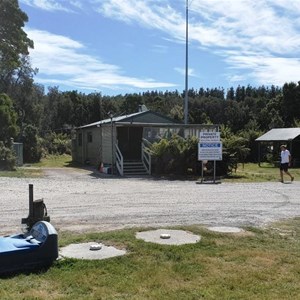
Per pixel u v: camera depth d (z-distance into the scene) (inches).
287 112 2070.6
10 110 1126.4
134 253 231.6
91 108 2623.0
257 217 364.5
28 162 1310.3
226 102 3061.0
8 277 193.5
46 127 2283.5
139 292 177.9
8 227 314.3
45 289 180.1
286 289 182.2
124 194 525.7
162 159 858.1
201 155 718.5
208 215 373.1
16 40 1384.1
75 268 205.9
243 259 225.0
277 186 643.5
